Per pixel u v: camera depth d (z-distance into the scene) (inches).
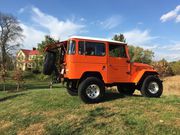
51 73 390.3
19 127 294.2
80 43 350.0
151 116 288.0
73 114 307.9
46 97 415.5
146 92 393.1
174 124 263.6
